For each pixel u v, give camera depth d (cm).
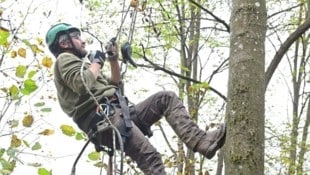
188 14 1216
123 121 485
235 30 466
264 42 466
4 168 464
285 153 1395
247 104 440
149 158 487
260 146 434
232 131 440
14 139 475
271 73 695
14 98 495
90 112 498
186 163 1195
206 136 474
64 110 513
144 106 510
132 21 525
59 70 498
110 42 502
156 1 1046
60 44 524
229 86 455
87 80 480
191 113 1246
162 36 1135
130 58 518
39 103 488
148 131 515
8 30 517
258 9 468
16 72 492
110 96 500
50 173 468
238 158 432
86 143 472
